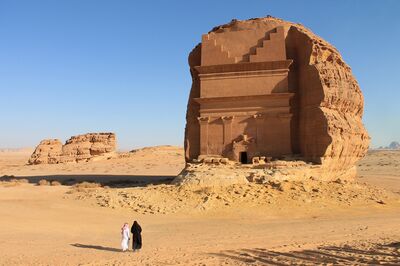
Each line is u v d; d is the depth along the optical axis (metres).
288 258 11.57
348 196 26.33
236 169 28.56
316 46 30.61
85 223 19.98
